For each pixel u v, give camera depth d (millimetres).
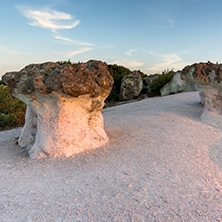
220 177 3580
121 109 10828
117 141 5203
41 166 4098
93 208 2742
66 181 3461
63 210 2727
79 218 2570
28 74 4418
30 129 5457
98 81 4555
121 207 2740
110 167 3875
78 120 4719
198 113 7758
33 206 2838
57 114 4570
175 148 4637
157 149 4590
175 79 14156
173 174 3574
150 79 17312
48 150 4457
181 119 6836
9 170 4027
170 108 8805
